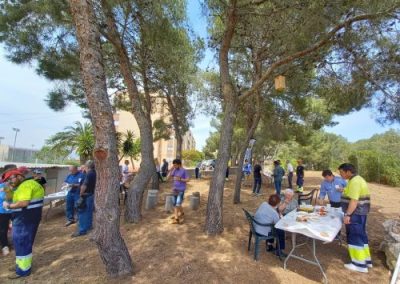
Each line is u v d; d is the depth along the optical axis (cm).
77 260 482
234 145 2853
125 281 405
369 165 2017
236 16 634
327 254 543
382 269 491
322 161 4119
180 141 1564
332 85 706
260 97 1091
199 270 439
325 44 600
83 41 412
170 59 906
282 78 624
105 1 640
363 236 486
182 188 682
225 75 665
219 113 1662
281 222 476
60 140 2089
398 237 521
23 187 446
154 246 525
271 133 1644
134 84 761
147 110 1041
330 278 446
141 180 703
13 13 651
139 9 689
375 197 1299
